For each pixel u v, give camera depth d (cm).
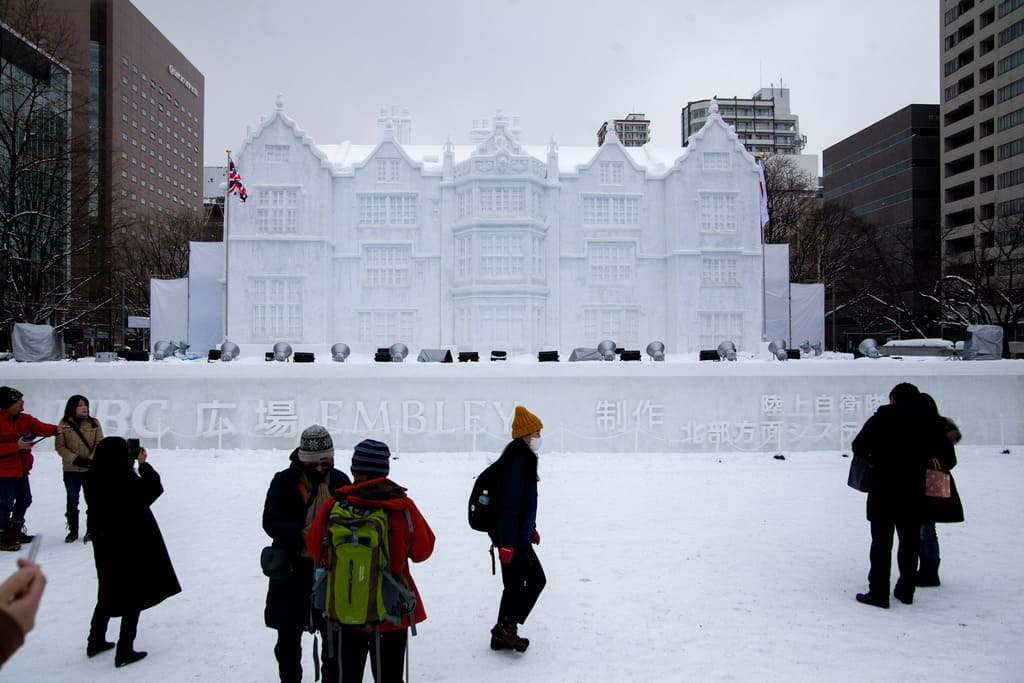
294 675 627
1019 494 1562
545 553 1094
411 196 4453
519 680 680
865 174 11481
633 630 802
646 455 2169
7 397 1138
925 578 953
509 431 2247
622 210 4556
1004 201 8975
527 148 5012
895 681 675
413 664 716
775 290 4859
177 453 2133
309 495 646
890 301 7738
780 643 766
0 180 4500
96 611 746
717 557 1076
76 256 5862
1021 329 7750
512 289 4253
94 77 12081
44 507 1470
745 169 4531
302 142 4331
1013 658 728
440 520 1312
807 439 2305
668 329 4519
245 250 4269
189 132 15788
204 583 971
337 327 4419
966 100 9694
